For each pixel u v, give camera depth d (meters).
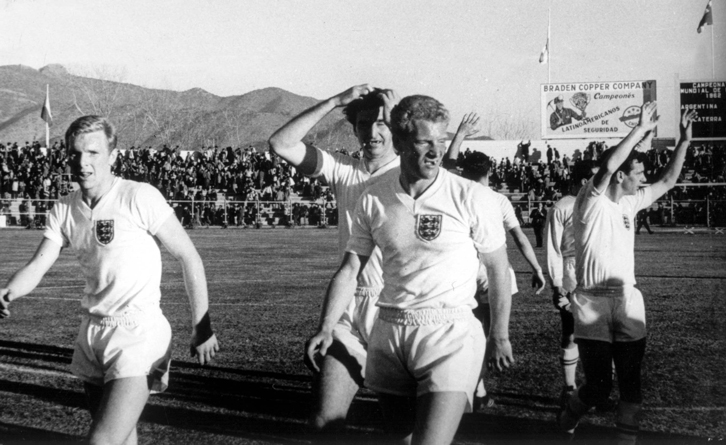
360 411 4.82
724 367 5.84
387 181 3.08
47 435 4.34
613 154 4.07
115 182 3.27
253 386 5.45
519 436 4.29
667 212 29.09
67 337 7.43
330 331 3.10
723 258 15.73
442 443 2.74
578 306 4.20
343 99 3.77
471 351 2.89
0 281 11.99
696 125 30.50
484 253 2.98
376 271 3.56
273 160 32.41
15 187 29.80
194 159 33.31
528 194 30.20
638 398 4.07
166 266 15.27
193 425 4.52
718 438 4.19
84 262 3.24
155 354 3.18
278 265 15.10
